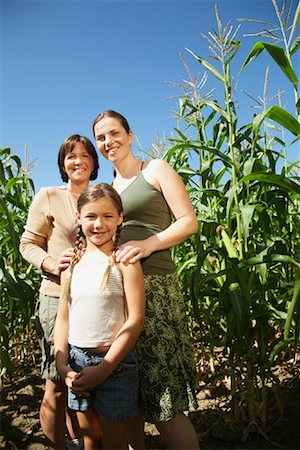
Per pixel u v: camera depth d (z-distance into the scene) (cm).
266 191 254
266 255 212
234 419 249
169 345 185
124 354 167
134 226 197
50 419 216
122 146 204
